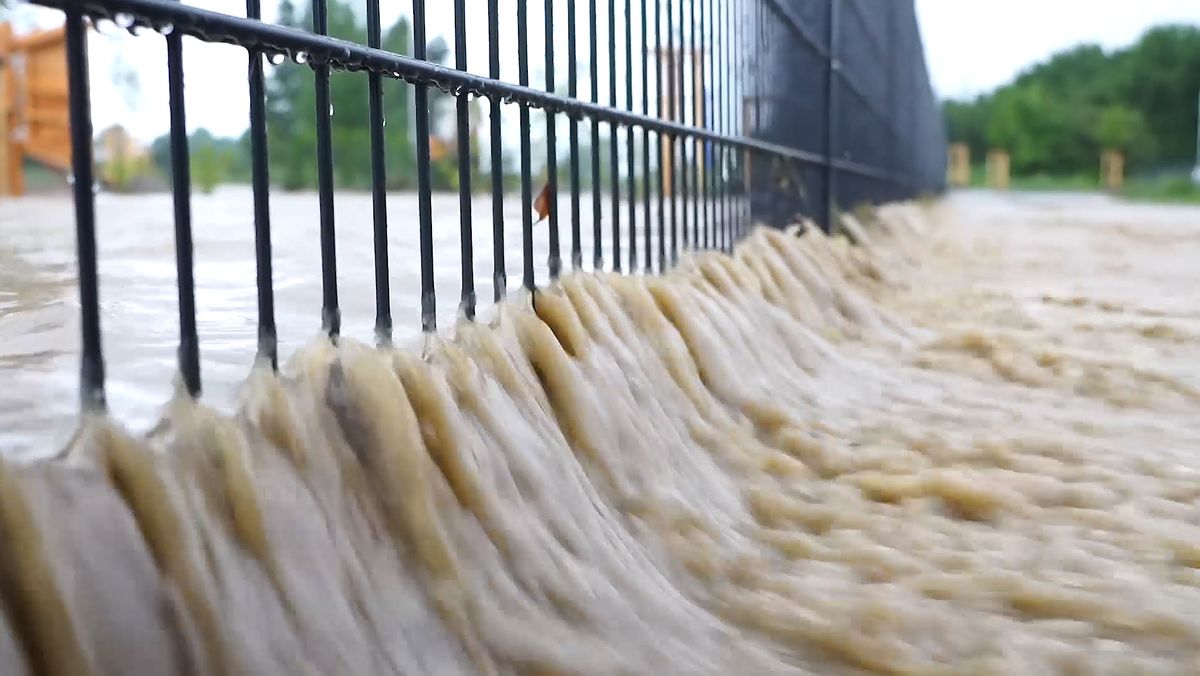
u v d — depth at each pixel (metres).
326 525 1.28
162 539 1.10
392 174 8.95
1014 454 2.43
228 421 1.26
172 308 2.51
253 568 1.17
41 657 0.97
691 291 2.90
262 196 1.38
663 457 2.08
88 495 1.07
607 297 2.38
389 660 1.23
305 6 4.69
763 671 1.49
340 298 2.74
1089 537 2.00
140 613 1.04
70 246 4.08
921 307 4.79
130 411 1.44
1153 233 11.41
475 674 1.31
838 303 4.11
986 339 3.76
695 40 3.41
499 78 2.06
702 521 1.94
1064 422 2.79
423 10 1.77
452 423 1.52
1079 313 4.77
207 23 1.28
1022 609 1.70
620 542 1.73
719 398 2.59
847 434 2.59
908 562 1.87
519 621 1.40
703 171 3.43
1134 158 32.38
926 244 8.13
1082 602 1.69
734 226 3.91
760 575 1.82
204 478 1.20
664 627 1.55
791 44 4.99
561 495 1.69
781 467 2.33
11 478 1.00
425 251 1.73
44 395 1.52
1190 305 5.12
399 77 1.66
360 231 4.99
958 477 2.21
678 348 2.52
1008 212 17.77
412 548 1.38
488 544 1.46
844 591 1.76
